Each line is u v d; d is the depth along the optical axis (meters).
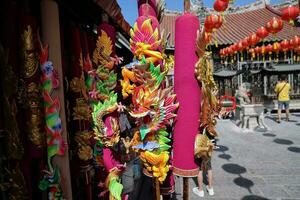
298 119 12.93
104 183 1.97
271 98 15.91
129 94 1.56
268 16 18.03
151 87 1.47
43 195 1.92
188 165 1.43
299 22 11.56
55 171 1.78
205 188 4.67
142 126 1.48
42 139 1.70
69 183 1.86
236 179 5.05
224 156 6.71
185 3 1.49
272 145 7.74
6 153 1.61
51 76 1.73
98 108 1.83
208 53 1.52
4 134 1.61
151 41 1.48
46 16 1.75
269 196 4.25
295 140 8.30
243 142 8.28
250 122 10.30
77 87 2.22
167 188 1.81
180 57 1.44
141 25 1.49
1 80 1.60
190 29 1.42
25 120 1.65
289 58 16.50
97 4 1.91
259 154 6.80
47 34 1.75
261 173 5.35
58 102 1.77
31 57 1.63
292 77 16.06
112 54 1.94
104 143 1.84
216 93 1.66
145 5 1.61
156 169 1.47
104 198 2.38
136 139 1.53
